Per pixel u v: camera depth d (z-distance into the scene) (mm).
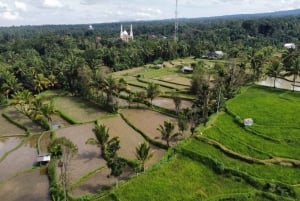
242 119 81250
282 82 139875
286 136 71000
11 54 189125
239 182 54344
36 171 63344
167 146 69875
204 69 136750
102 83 105625
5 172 63781
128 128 84000
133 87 129250
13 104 108250
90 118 93750
